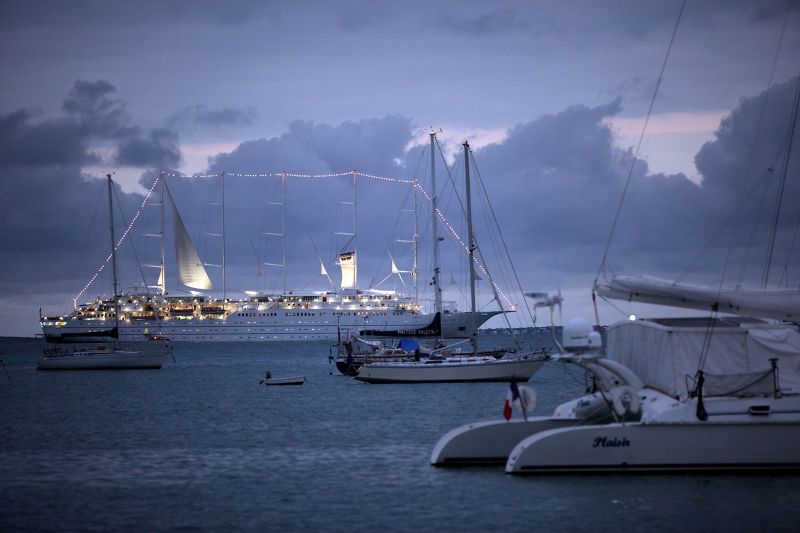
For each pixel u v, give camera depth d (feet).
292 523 181.78
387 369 526.98
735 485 189.67
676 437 193.16
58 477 231.91
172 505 198.49
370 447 273.54
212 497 205.46
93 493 211.41
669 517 174.91
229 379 653.71
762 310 197.26
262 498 203.31
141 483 222.48
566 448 197.26
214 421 356.59
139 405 438.40
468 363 513.45
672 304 202.08
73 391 544.21
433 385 502.79
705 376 194.39
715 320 210.18
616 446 195.52
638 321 215.72
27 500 204.64
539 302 204.64
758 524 170.81
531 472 199.00
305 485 215.92
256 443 287.69
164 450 275.80
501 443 217.56
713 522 172.14
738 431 191.93
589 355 203.51
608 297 206.28
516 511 181.16
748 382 193.47
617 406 194.70
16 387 584.40
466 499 191.11
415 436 297.53
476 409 377.71
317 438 297.12
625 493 187.83
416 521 179.22
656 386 206.80
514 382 217.15
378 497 199.31
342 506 193.36
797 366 201.36
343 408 396.98
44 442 297.33
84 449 280.10
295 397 465.06
